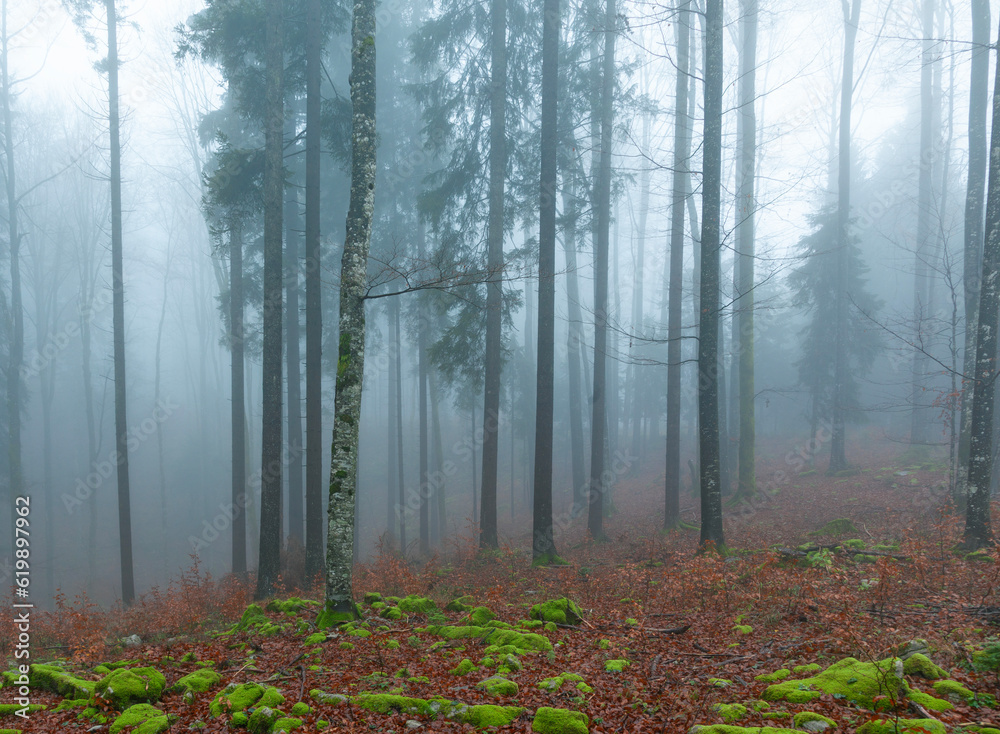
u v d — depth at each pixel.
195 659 7.47
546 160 14.84
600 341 18.11
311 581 13.77
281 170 14.77
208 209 16.17
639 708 5.08
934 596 7.72
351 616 8.55
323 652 7.20
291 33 16.56
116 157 18.44
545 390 14.41
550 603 8.38
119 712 5.64
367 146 9.09
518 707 5.18
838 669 5.12
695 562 9.38
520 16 17.45
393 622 8.62
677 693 5.32
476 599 10.13
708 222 11.96
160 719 5.25
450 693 5.64
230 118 22.19
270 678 6.45
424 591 11.48
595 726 4.82
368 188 9.06
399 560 14.20
